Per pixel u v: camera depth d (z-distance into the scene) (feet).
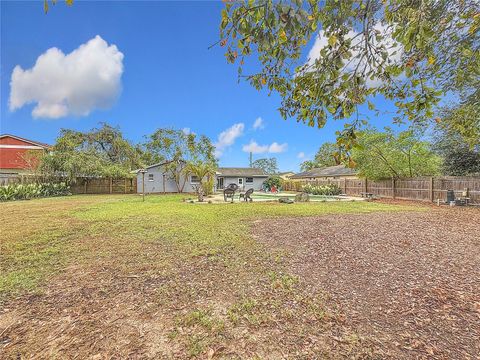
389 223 23.03
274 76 7.86
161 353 6.28
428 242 16.29
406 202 44.16
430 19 7.07
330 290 9.70
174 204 40.01
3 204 39.27
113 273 11.32
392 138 48.78
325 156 135.95
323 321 7.63
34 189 52.44
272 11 5.23
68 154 61.98
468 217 26.66
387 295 9.28
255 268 11.91
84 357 6.17
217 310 8.23
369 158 51.42
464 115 11.35
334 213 29.60
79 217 26.05
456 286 9.93
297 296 9.21
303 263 12.60
